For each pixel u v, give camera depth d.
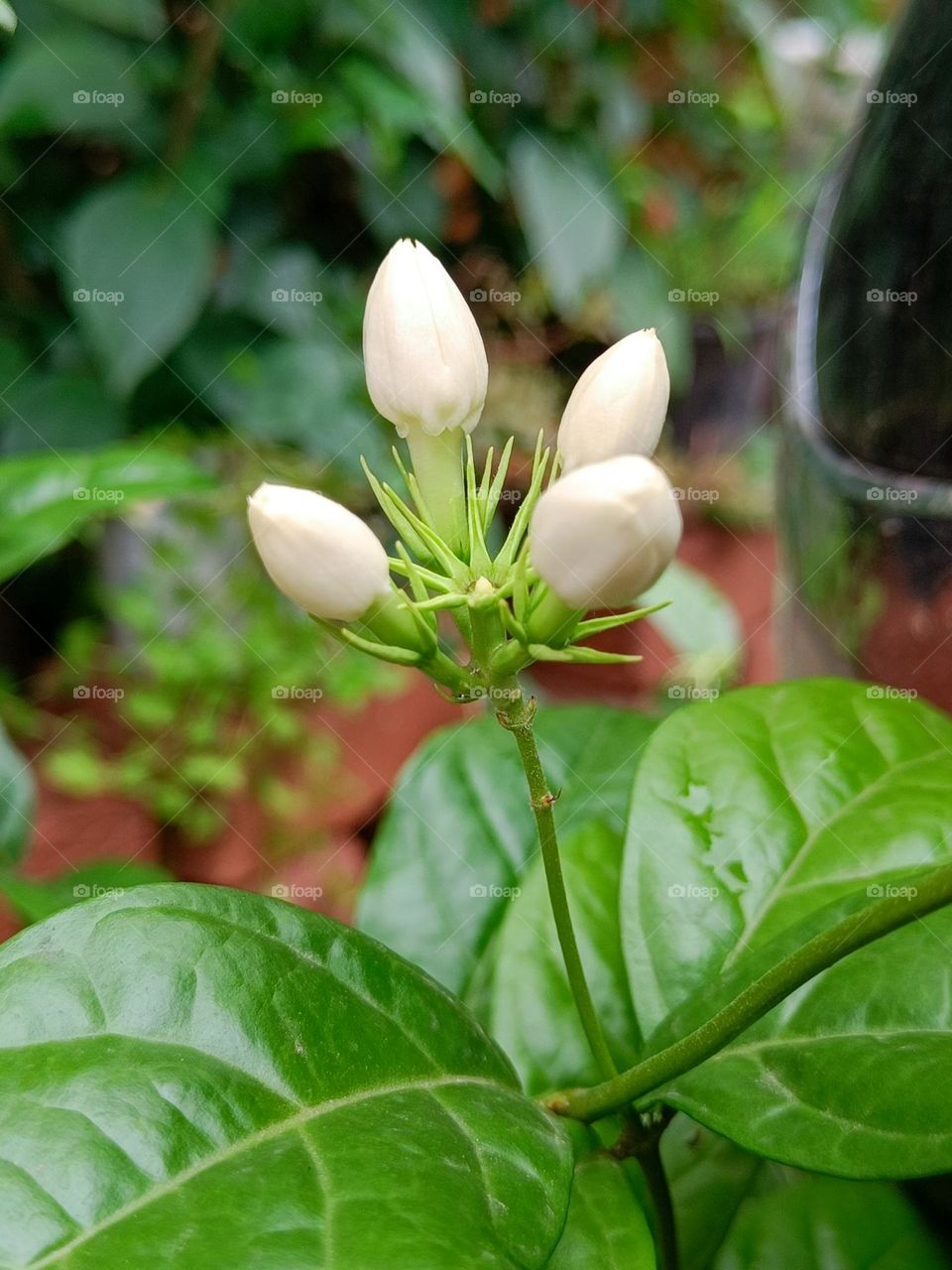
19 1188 0.07
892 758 0.13
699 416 0.48
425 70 0.28
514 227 0.37
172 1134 0.07
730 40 0.41
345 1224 0.07
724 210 0.47
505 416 0.38
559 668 0.36
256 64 0.26
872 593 0.15
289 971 0.09
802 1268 0.11
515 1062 0.12
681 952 0.11
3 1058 0.07
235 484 0.32
